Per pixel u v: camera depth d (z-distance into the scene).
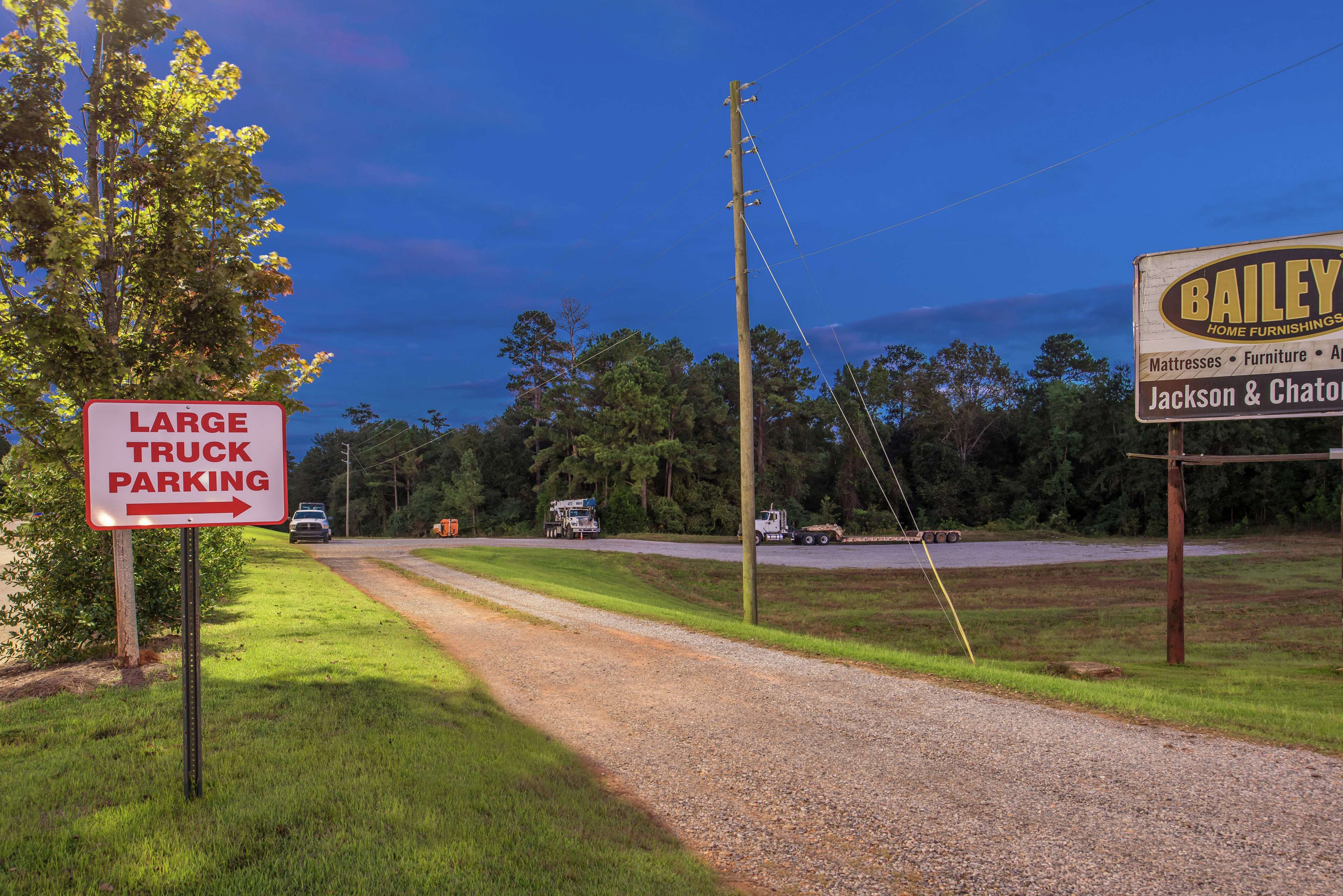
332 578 23.88
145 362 8.76
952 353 99.31
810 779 6.21
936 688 9.30
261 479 5.21
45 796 4.79
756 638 13.09
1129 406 80.56
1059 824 5.14
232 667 8.97
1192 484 74.81
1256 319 15.03
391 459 110.62
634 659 11.54
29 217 7.84
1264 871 4.39
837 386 96.38
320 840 4.27
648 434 73.00
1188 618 26.20
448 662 10.80
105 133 8.68
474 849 4.29
